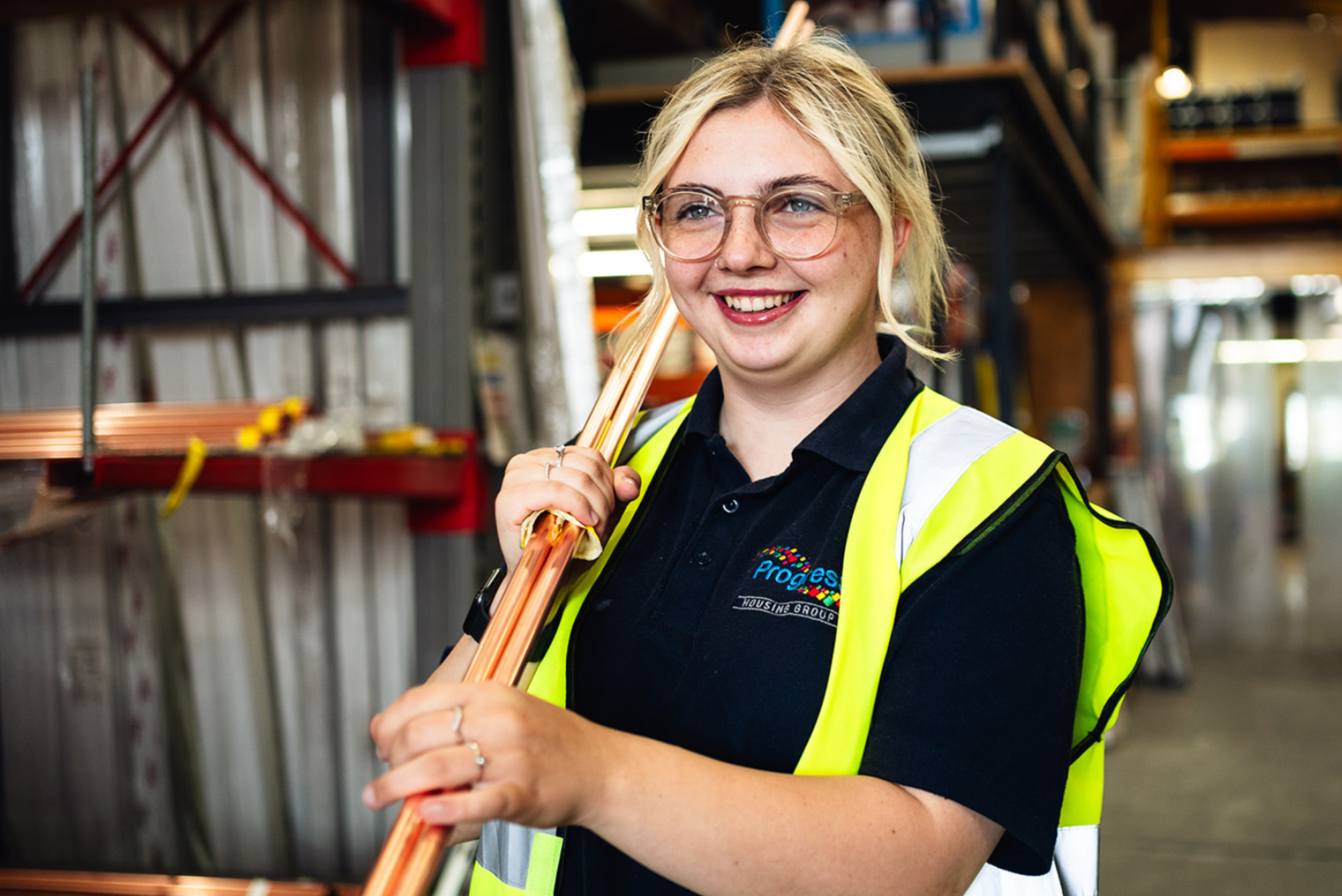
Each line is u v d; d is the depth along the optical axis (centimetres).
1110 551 93
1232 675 591
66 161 303
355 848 297
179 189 296
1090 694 90
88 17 293
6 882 268
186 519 299
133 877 271
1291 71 882
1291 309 802
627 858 93
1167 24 995
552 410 279
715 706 89
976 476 87
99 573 302
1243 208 825
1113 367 809
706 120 94
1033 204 526
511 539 93
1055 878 90
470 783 64
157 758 302
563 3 385
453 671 102
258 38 291
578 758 68
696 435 105
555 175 276
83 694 303
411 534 268
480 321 270
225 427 236
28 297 302
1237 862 333
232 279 298
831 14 369
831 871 72
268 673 299
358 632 294
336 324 290
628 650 97
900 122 97
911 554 85
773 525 95
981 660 79
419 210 267
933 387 452
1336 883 315
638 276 532
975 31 361
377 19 285
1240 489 812
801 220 92
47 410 301
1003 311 386
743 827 70
